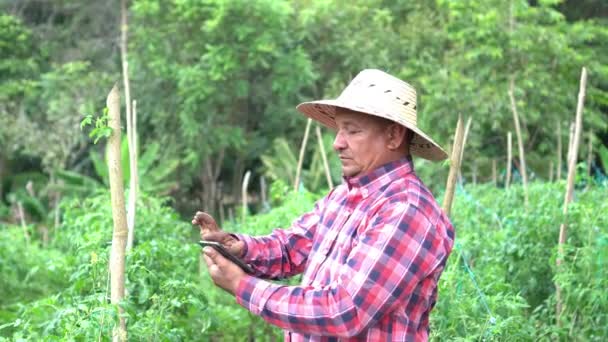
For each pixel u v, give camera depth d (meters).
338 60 13.85
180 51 13.06
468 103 11.28
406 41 13.09
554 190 5.64
